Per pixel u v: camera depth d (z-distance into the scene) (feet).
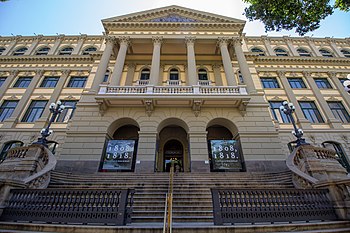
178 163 55.31
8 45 79.71
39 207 17.54
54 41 81.15
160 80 61.31
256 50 80.12
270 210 17.29
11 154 30.32
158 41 57.26
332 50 79.77
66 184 27.73
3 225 16.38
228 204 17.30
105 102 46.06
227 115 47.44
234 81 49.73
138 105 47.55
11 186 19.21
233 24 61.05
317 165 28.60
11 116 59.88
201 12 63.77
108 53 55.88
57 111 35.42
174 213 21.61
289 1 27.66
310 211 17.94
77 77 70.38
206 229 15.12
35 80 68.08
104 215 16.70
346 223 17.08
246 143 43.65
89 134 43.73
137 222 19.53
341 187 19.15
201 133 44.65
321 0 27.27
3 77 70.18
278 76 70.44
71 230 15.30
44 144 30.91
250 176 33.30
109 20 60.70
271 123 46.21
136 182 29.63
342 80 70.90
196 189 27.02
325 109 61.93
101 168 41.01
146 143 43.29
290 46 80.23
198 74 63.82
